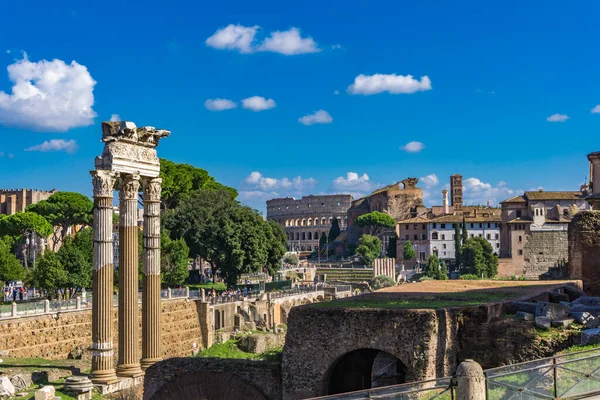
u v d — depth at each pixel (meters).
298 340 32.31
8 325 58.81
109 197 49.31
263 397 34.25
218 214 115.50
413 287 47.78
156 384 36.62
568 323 32.16
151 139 53.06
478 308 31.98
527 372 23.16
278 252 119.00
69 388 46.72
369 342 30.83
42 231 141.88
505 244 199.12
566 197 193.75
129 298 50.94
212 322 86.31
